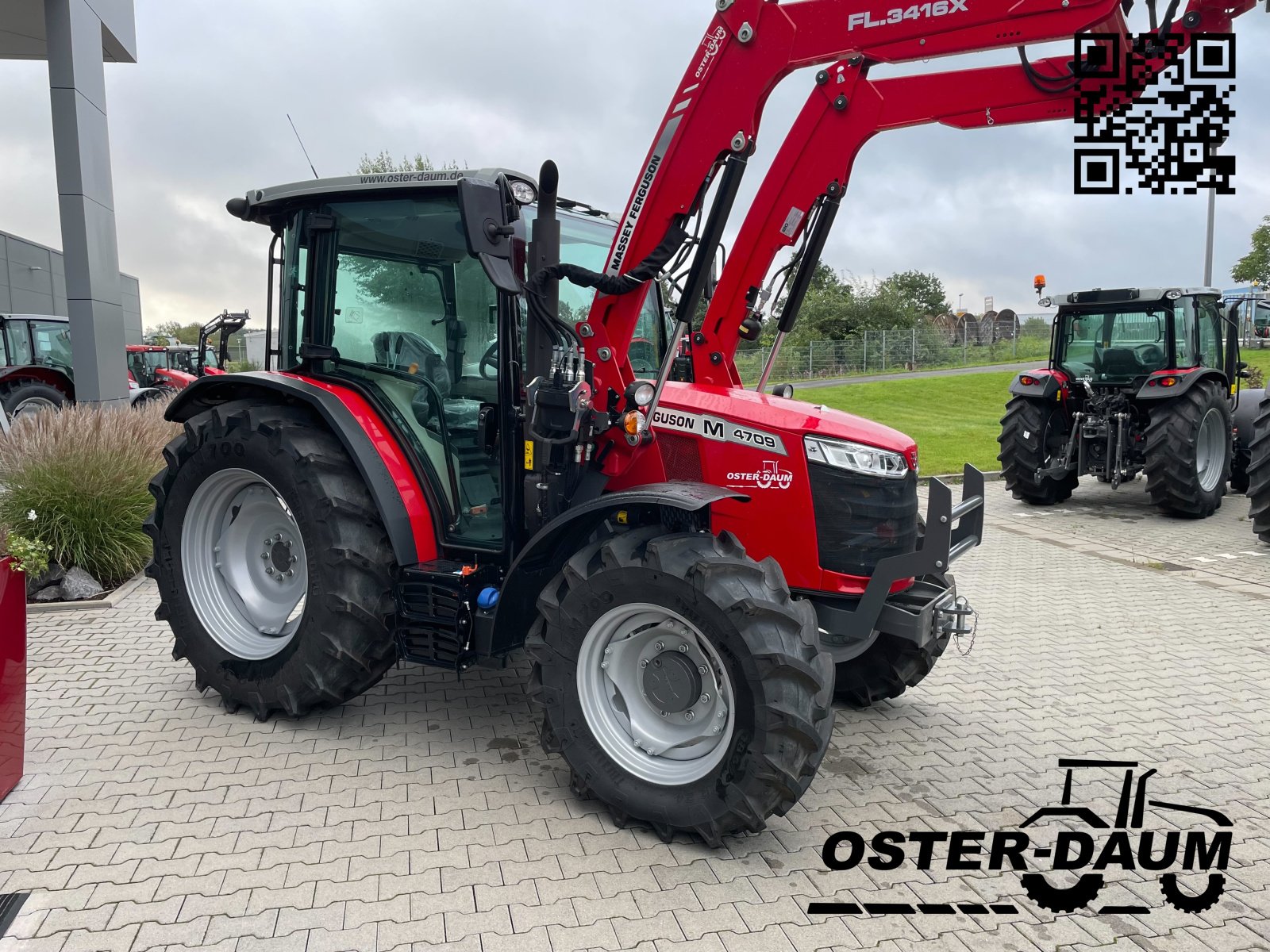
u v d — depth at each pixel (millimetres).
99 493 5633
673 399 3518
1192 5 3029
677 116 3195
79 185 9508
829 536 3287
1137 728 3820
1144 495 10203
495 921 2426
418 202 3521
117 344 10414
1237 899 2611
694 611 2762
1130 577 6492
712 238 3271
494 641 3250
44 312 30016
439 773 3303
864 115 3641
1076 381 9242
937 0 2951
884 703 4117
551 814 3025
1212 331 9336
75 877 2590
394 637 3584
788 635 2729
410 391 3652
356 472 3590
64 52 9320
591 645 3006
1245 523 8469
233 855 2721
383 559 3514
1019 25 2893
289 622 3812
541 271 3107
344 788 3168
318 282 3752
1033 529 8273
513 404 3342
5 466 5836
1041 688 4301
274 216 3998
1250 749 3615
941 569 3064
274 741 3549
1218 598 5895
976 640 5031
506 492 3363
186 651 3900
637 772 2924
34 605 5234
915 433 15305
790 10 3066
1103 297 8859
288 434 3547
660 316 4340
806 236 3867
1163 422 8234
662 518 3361
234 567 3957
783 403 3500
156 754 3414
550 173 2996
